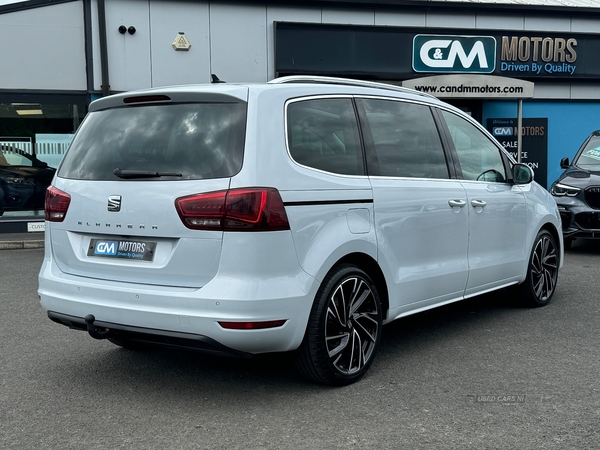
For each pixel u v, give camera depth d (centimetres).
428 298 475
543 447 319
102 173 394
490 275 543
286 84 396
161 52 1334
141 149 385
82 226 396
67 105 1307
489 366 448
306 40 1387
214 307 344
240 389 406
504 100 1533
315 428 344
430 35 1452
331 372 393
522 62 1516
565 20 1539
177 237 358
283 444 325
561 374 430
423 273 465
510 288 628
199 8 1343
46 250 426
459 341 513
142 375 436
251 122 364
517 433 336
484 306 637
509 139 1555
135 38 1320
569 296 684
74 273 403
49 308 407
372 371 439
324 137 405
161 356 479
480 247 529
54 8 1280
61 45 1291
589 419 354
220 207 348
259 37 1377
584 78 1559
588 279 782
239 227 347
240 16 1362
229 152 359
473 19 1488
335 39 1401
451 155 511
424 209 464
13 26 1267
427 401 382
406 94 492
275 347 363
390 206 435
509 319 585
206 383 418
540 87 1553
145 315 360
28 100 1287
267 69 1388
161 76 1339
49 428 348
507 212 563
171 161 371
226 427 347
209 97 378
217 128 369
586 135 1588
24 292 716
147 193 370
